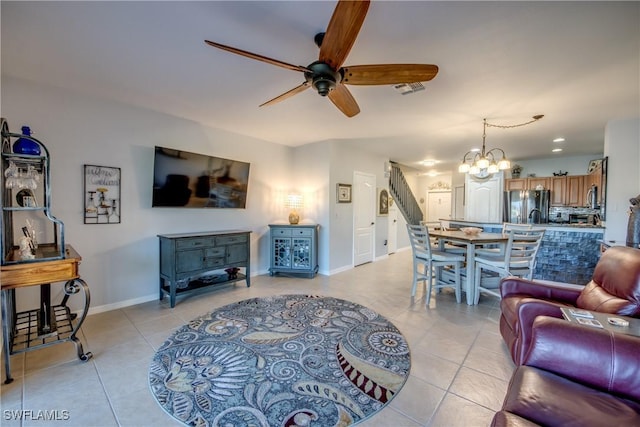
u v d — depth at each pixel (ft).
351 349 7.86
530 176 23.65
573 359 4.05
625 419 3.28
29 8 5.49
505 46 6.74
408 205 29.37
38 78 8.68
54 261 6.79
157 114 11.66
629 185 12.11
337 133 14.75
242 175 14.76
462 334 8.80
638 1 5.22
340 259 17.44
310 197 17.20
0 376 6.46
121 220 10.88
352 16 4.47
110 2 5.35
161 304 11.28
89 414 5.43
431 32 6.21
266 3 5.38
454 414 5.46
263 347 7.95
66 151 9.57
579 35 6.29
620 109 10.89
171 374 6.67
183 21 5.94
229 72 8.21
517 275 11.25
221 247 12.70
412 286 13.66
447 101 10.18
